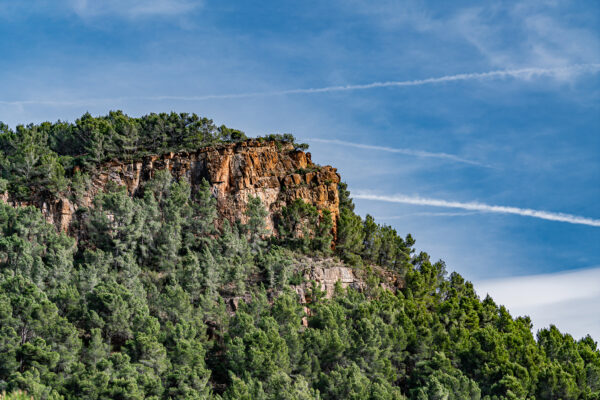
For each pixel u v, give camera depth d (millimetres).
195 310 91625
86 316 84750
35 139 132000
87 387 68750
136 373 72500
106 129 131375
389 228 131250
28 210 102000
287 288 102000
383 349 92188
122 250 103688
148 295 95312
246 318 88062
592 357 103438
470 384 85875
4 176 116375
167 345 82125
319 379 84188
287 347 84375
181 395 73250
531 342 108938
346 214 129250
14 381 67125
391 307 102312
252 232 115625
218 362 85688
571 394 88000
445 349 97625
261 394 74375
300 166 134500
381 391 79375
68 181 115688
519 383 86438
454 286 131000
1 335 72250
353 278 114312
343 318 95375
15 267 91875
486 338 96938
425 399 81125
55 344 75625
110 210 108250
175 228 107625
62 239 100812
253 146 131000
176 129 134125
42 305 78250
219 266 103312
